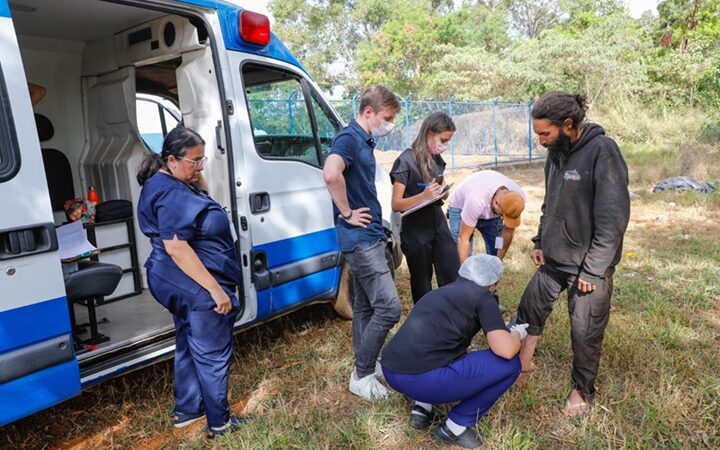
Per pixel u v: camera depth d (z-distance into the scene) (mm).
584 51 20406
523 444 2758
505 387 2744
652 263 5801
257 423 3025
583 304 2873
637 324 4121
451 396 2705
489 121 18750
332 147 3021
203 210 2676
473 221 4000
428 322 2732
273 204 3750
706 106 20312
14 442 3004
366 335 3238
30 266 2496
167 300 2742
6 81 2447
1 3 2455
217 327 2771
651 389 3189
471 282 2775
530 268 5840
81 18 3787
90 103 4578
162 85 5059
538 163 17203
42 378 2551
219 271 2770
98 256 4074
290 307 3939
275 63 3912
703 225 7625
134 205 4352
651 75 22062
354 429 2967
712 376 3307
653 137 18656
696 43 22094
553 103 2654
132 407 3344
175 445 2969
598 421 2916
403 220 3787
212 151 3549
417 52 29812
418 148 3648
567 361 3645
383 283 3117
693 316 4352
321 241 4148
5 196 2406
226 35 3539
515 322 3254
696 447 2709
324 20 34688
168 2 3184
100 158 4559
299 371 3723
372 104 3027
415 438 2920
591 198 2742
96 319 3521
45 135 4418
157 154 2822
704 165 11727
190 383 2965
